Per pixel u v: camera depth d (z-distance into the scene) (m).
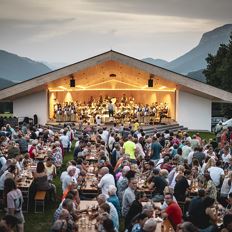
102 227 12.91
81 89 53.16
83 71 44.31
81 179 19.39
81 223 14.56
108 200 15.52
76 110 48.16
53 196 21.92
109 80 53.03
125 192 16.44
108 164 20.86
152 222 11.57
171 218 14.38
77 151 26.16
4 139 27.36
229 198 15.81
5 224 11.17
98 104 50.09
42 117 48.06
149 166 21.42
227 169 21.77
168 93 50.94
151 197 18.77
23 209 20.64
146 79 48.12
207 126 48.47
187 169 20.70
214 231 13.43
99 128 34.28
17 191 15.18
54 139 28.50
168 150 25.17
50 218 19.62
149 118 47.47
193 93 48.12
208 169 20.52
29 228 18.44
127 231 13.40
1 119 41.16
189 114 48.56
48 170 22.08
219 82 73.25
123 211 16.42
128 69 45.88
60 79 44.97
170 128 45.78
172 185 19.67
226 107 65.31
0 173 20.53
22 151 26.88
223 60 72.00
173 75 44.31
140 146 25.53
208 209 14.35
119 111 48.38
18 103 48.25
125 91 54.16
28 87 44.06
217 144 29.05
